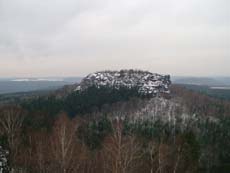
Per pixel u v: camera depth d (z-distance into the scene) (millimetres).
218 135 102250
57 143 41062
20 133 49125
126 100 157750
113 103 147000
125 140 43844
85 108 130125
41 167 40938
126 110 140000
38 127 60906
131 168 37594
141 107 148375
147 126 108000
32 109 93188
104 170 40125
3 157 40688
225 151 85688
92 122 101688
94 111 130375
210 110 149375
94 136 76500
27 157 43281
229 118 131625
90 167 44250
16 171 39656
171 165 41688
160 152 40031
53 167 40281
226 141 96312
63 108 120750
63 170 36688
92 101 144125
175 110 144625
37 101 128750
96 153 51125
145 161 41688
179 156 42406
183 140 44812
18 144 44344
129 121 115500
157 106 151250
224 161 76625
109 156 40781
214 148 87500
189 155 43562
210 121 122750
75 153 43062
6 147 43031
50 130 60688
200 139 90438
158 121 118062
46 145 44469
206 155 77562
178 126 113688
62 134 39688
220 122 123562
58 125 52062
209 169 67188
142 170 40719
